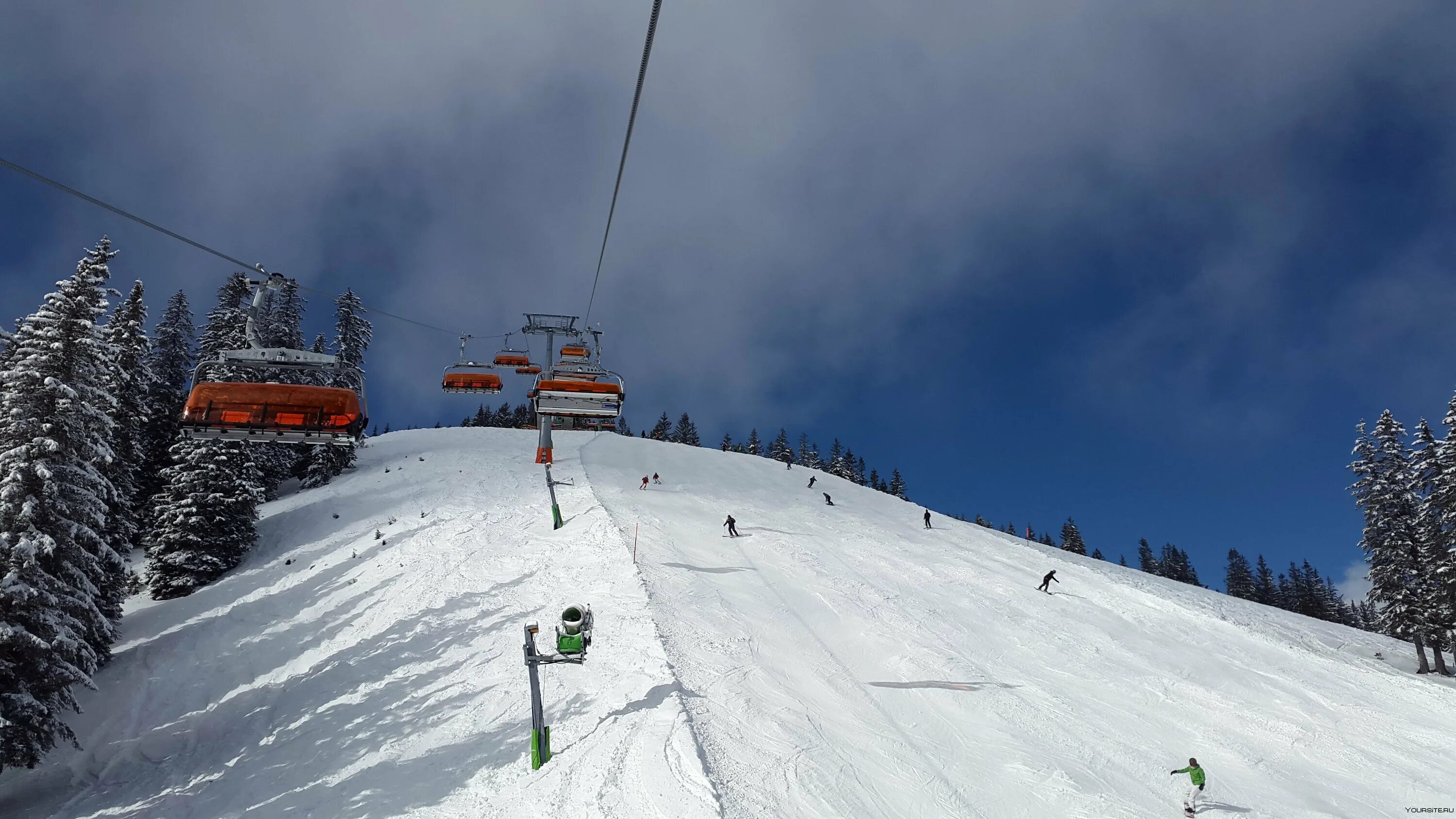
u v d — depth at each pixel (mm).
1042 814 13547
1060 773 15227
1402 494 38719
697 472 55531
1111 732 18016
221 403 13047
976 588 30359
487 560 28109
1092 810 13875
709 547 30781
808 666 19297
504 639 21047
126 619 27922
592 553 27531
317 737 17531
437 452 54250
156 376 36875
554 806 12297
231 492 32719
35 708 16578
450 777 14125
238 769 16734
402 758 15469
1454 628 35219
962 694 18875
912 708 17641
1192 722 19438
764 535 34500
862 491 57938
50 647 16891
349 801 13992
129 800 16078
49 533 18078
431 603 24781
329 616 25703
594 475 46219
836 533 37719
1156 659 24172
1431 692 22859
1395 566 38219
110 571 24375
